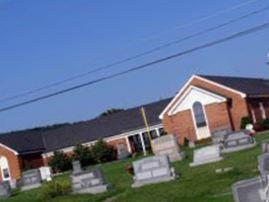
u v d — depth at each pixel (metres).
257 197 15.54
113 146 75.38
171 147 41.16
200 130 65.44
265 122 60.84
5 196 41.25
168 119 66.94
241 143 38.53
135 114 76.25
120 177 36.88
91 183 32.78
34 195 36.44
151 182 31.05
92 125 78.62
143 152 69.62
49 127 90.75
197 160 34.72
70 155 72.94
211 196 23.66
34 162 78.69
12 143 78.06
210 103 64.88
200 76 65.75
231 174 27.34
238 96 64.44
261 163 18.97
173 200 24.73
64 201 31.28
